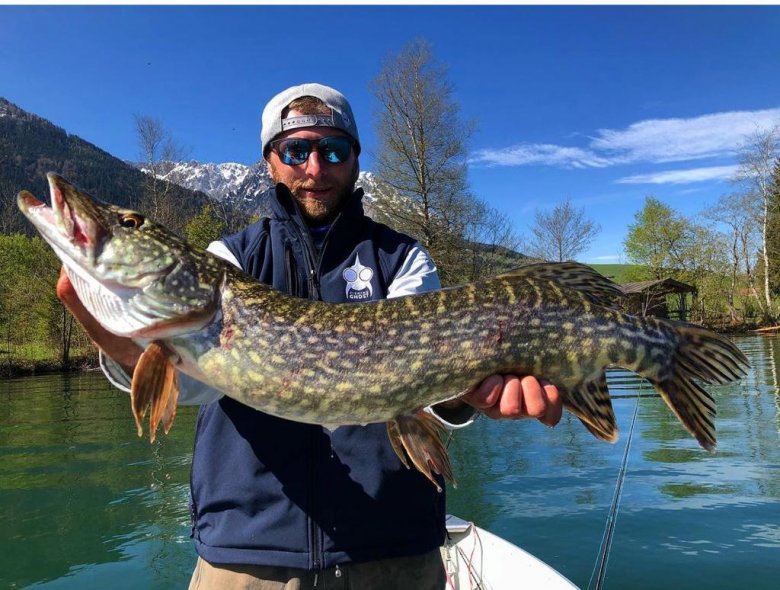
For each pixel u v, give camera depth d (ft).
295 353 2.75
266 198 3.63
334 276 3.13
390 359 2.78
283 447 2.69
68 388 22.34
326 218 3.45
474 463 10.19
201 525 2.71
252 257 3.18
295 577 2.56
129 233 2.77
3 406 18.11
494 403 2.82
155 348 2.72
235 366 2.75
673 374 2.97
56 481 10.11
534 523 7.27
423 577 2.73
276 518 2.58
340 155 3.39
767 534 6.72
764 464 9.46
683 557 6.18
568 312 2.89
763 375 19.95
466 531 5.22
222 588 2.58
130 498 9.20
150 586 6.25
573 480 9.00
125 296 2.74
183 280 2.77
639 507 7.70
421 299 2.90
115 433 13.91
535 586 4.36
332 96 3.42
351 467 2.67
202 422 2.87
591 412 2.91
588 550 6.45
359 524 2.60
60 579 6.43
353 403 2.75
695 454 10.21
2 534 7.79
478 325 2.83
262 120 3.59
